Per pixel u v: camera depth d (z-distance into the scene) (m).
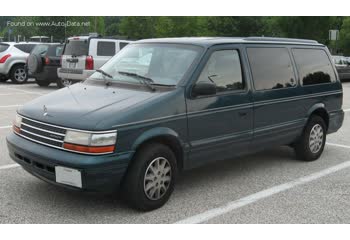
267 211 4.90
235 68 5.66
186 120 4.98
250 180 5.99
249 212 4.86
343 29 47.12
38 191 5.25
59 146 4.43
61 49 16.95
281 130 6.33
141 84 5.14
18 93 15.36
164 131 4.73
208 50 5.35
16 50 18.92
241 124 5.68
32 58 16.78
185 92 5.00
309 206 5.08
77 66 14.78
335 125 7.51
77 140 4.30
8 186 5.41
